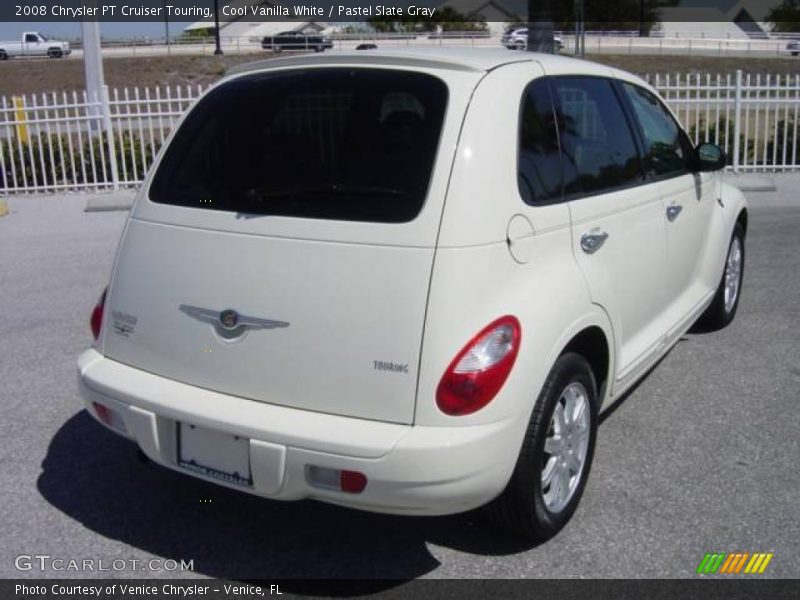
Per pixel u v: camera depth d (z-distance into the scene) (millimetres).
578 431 3688
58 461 4379
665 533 3645
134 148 12680
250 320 3234
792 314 6559
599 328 3721
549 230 3459
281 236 3238
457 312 3020
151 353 3492
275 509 3922
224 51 53094
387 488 2990
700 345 5957
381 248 3082
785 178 12781
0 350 6004
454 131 3178
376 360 3045
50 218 11023
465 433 3000
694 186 5176
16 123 12422
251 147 3492
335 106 3420
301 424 3084
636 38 54656
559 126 3746
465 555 3529
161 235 3521
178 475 4238
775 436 4539
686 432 4605
